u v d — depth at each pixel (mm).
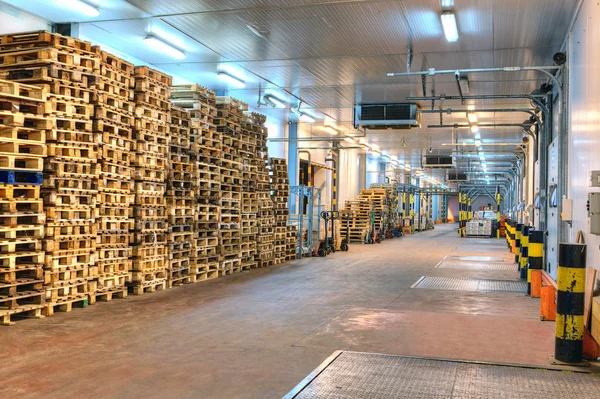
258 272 14930
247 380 5305
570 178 10195
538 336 7348
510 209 48500
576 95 9555
